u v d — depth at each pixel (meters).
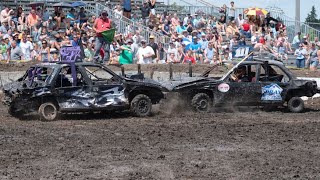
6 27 29.56
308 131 15.92
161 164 11.73
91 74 18.56
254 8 37.62
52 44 27.27
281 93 20.38
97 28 25.80
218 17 39.72
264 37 35.00
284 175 10.88
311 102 23.56
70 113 19.41
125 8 35.75
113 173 10.95
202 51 30.81
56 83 17.86
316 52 32.22
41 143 13.89
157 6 40.34
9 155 12.52
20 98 17.50
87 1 37.88
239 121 17.78
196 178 10.60
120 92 18.47
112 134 15.19
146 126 16.59
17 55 27.58
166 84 19.61
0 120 17.69
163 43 31.41
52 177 10.63
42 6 34.00
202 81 19.73
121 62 28.39
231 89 19.81
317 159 12.32
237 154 12.78
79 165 11.61
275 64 20.59
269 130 16.02
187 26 34.78
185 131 15.70
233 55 31.50
